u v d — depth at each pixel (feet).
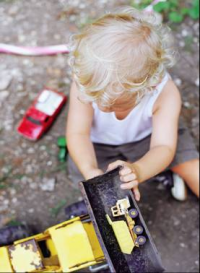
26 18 7.23
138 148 5.67
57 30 7.18
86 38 3.98
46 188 6.23
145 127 5.37
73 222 4.75
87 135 5.15
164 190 6.27
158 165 4.74
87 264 4.66
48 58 6.94
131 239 4.02
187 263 5.88
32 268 4.78
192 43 7.09
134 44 3.90
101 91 3.91
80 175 5.84
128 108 4.47
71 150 5.09
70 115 5.13
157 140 4.92
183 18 7.24
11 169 6.29
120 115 4.96
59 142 6.31
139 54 3.89
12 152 6.38
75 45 4.12
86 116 5.07
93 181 4.01
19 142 6.43
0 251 4.84
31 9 7.29
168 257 5.90
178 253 5.92
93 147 5.46
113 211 4.09
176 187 6.00
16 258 4.82
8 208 6.11
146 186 6.29
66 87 6.78
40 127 6.37
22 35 7.13
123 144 5.70
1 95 6.66
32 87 6.76
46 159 6.37
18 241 4.87
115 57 3.84
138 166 4.56
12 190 6.19
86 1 7.34
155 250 3.90
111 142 5.65
